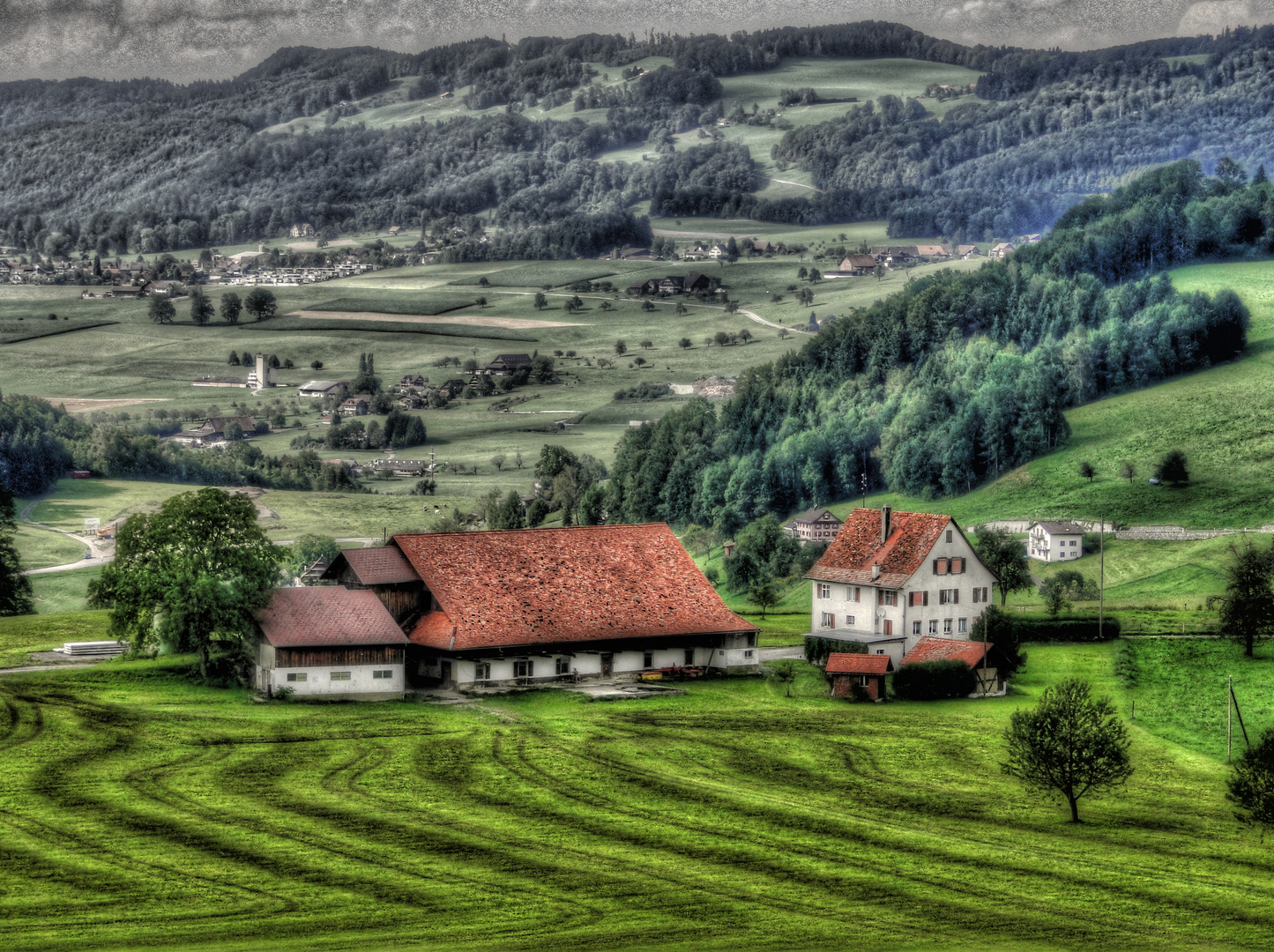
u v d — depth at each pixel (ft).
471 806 544.62
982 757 641.81
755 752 646.33
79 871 455.63
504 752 633.20
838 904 437.17
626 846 495.00
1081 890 455.22
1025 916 428.97
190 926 405.59
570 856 482.28
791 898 441.27
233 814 525.75
